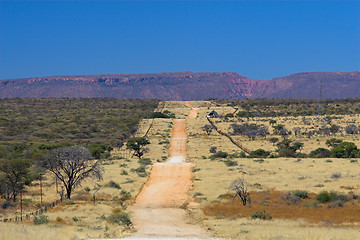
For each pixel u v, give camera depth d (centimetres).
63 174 8831
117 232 3775
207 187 7462
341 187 6625
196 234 3797
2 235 2906
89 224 4300
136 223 4719
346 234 3388
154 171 9700
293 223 4372
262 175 8406
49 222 4309
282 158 11331
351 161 9844
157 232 3959
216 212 5400
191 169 9819
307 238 3188
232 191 6756
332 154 11781
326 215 4841
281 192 6347
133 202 6412
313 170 8694
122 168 9956
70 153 6556
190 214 5394
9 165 6519
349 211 5028
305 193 5966
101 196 6694
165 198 6788
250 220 4650
